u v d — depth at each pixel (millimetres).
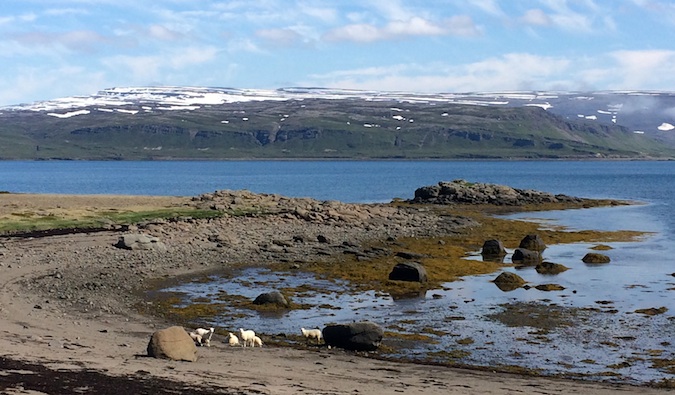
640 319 36875
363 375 25984
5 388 20250
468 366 28453
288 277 48406
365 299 42000
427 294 43656
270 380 23875
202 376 23688
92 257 52812
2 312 35625
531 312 38500
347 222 77375
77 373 22828
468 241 68375
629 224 86562
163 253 55562
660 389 25594
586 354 30469
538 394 24281
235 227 70438
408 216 85625
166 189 171500
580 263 56281
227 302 40594
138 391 20812
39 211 76000
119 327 34000
